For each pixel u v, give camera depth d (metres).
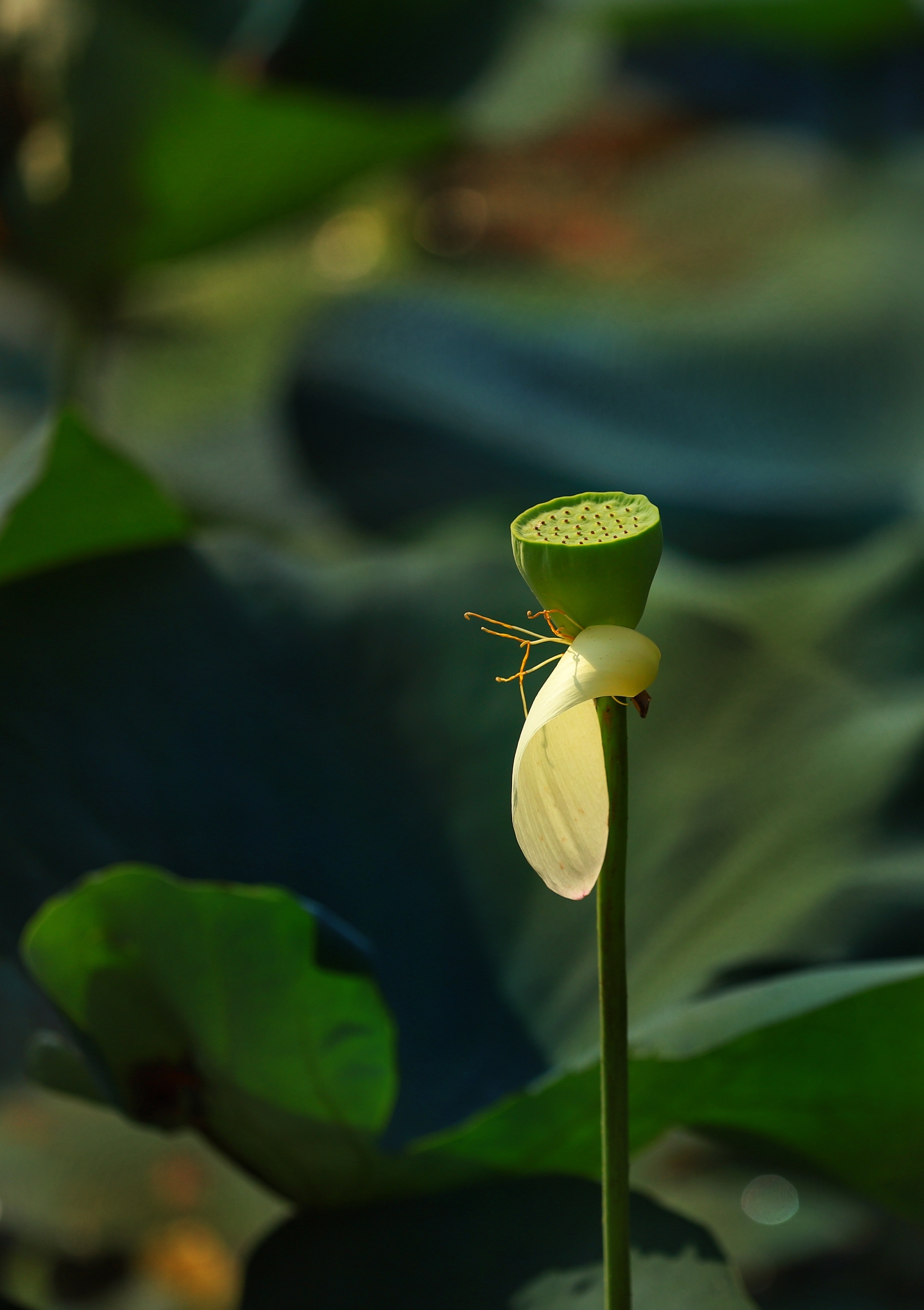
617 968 1.36
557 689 1.33
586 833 1.34
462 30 4.15
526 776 1.34
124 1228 2.88
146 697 2.02
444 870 1.94
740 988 1.70
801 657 2.23
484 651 2.15
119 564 2.16
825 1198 2.57
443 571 2.27
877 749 2.02
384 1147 1.72
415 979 1.82
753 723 2.11
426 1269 1.60
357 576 2.26
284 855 1.92
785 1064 1.62
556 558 1.34
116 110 3.67
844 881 1.83
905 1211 1.74
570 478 3.74
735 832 1.96
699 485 3.84
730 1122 1.69
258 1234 2.91
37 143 3.82
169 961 1.55
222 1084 1.61
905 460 4.02
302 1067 1.58
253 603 2.17
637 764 2.07
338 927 1.55
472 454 3.78
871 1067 1.62
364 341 4.19
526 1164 1.63
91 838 1.86
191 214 3.95
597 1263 1.58
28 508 1.98
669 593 2.32
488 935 1.88
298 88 3.71
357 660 2.15
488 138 4.04
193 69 3.57
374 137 3.87
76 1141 3.03
